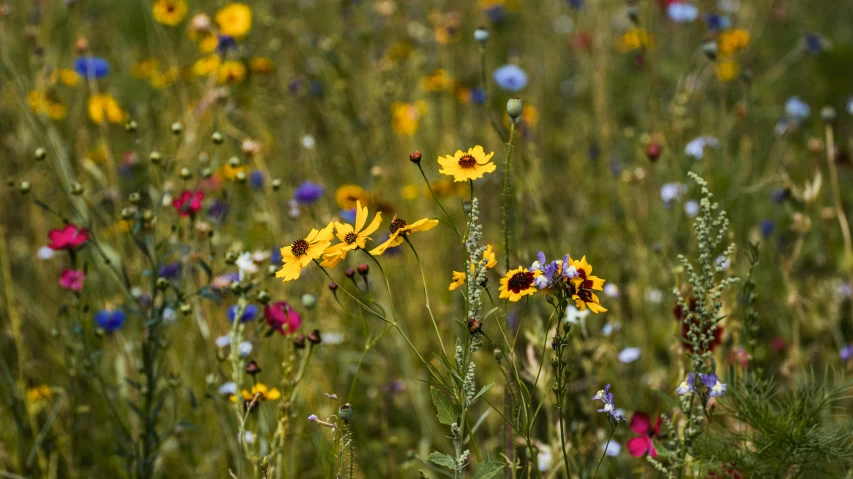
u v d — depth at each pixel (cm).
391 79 466
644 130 499
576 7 515
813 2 635
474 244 187
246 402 234
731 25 527
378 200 373
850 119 513
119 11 612
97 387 313
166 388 264
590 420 271
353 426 311
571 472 250
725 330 259
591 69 533
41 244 380
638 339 330
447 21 498
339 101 436
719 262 197
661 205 399
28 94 384
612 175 434
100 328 284
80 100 422
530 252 347
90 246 315
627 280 383
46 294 369
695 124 473
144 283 318
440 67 540
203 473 284
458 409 198
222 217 280
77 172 407
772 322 355
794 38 581
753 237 357
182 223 310
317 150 443
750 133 446
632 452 235
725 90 510
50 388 297
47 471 296
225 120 373
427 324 361
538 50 592
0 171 402
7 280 315
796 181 436
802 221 312
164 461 299
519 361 269
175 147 334
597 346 293
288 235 335
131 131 294
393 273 371
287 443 273
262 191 372
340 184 428
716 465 214
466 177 187
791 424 215
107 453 311
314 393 298
